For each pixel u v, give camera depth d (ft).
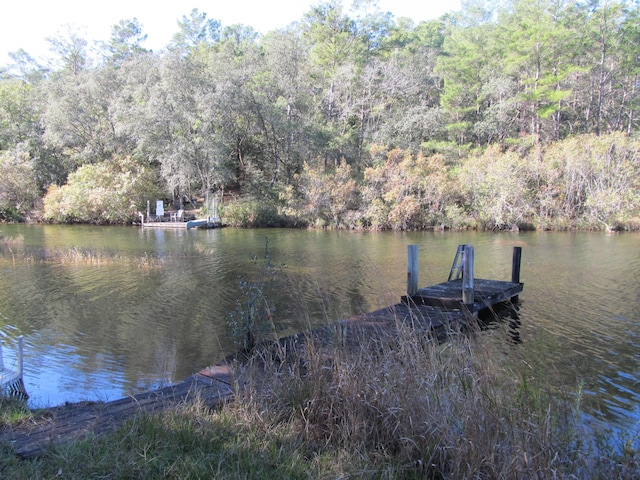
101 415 12.21
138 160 110.01
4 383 15.53
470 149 113.91
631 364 20.66
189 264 46.39
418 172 89.51
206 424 10.96
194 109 99.86
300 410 11.52
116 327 26.12
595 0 121.60
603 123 124.06
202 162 101.50
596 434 10.92
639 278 38.96
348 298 31.89
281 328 24.06
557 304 30.89
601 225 82.69
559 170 86.84
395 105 126.82
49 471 8.87
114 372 19.84
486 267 44.75
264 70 119.14
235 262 47.50
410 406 10.33
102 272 42.11
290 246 61.36
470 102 122.72
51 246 60.54
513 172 85.81
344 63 131.23
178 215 99.30
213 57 112.68
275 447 10.10
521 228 86.53
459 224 87.51
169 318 27.76
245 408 11.69
